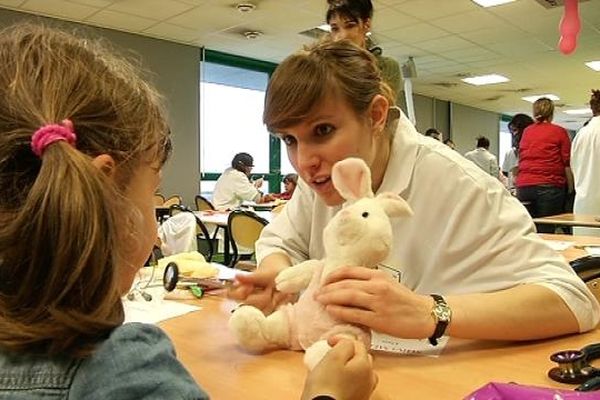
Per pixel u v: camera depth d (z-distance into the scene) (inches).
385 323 28.8
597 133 154.7
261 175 313.6
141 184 20.0
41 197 15.8
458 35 249.6
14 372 16.5
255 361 30.5
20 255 16.0
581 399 21.9
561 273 35.9
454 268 39.4
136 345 17.2
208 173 283.3
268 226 50.9
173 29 239.0
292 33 245.0
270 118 33.4
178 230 92.7
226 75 303.4
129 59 22.5
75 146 17.3
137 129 19.7
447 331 30.4
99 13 214.1
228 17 221.8
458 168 40.1
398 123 43.2
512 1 204.2
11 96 17.5
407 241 40.8
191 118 268.7
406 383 27.4
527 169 182.9
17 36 20.1
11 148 16.8
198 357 31.2
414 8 210.5
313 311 30.0
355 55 35.0
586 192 158.2
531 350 32.1
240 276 35.8
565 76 347.9
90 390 16.1
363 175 30.6
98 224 16.2
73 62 19.2
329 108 32.9
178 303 44.2
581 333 34.7
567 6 142.9
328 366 23.1
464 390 26.6
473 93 408.8
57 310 16.4
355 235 29.3
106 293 16.8
